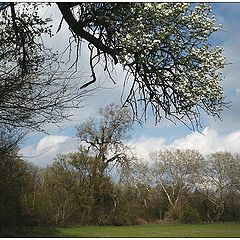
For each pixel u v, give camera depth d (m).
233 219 76.44
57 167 53.41
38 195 47.31
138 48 9.80
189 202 74.00
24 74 8.28
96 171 53.19
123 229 51.09
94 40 10.16
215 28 10.90
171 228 57.69
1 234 31.45
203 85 11.02
